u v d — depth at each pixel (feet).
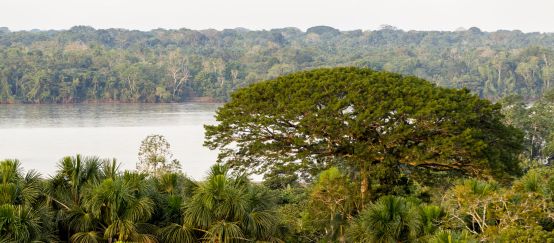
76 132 345.92
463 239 53.42
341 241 70.64
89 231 63.52
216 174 66.13
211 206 61.93
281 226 68.28
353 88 103.55
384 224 61.67
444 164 101.81
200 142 301.43
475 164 97.76
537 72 597.93
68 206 64.85
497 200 64.08
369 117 97.09
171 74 608.60
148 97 589.73
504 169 100.32
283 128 104.47
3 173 62.54
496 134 104.47
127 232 61.82
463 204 64.64
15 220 56.70
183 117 443.73
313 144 105.29
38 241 58.49
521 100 240.73
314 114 99.96
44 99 554.46
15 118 428.97
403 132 96.43
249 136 108.37
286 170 103.65
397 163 101.19
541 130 230.89
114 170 67.77
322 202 77.36
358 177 101.35
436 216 62.69
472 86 608.60
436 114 97.14
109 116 450.71
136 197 63.98
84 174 66.18
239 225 62.95
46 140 308.81
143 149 116.37
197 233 65.10
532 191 66.39
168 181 69.77
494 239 59.41
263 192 65.87
